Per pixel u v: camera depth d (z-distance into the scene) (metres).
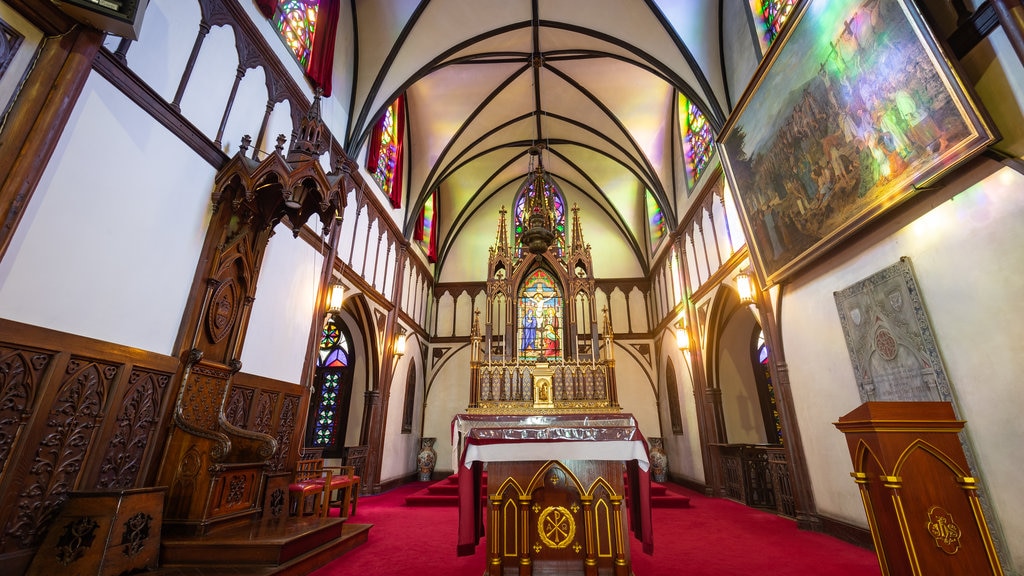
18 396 3.21
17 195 3.15
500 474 4.02
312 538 4.57
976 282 3.89
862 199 4.91
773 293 7.18
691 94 8.73
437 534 6.11
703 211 10.42
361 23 9.27
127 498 3.53
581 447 3.89
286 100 6.87
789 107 5.77
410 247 13.33
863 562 4.64
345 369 12.30
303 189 5.44
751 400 11.66
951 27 3.94
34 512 3.25
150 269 4.34
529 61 11.45
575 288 12.59
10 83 3.26
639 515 4.21
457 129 12.86
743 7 7.71
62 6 3.42
